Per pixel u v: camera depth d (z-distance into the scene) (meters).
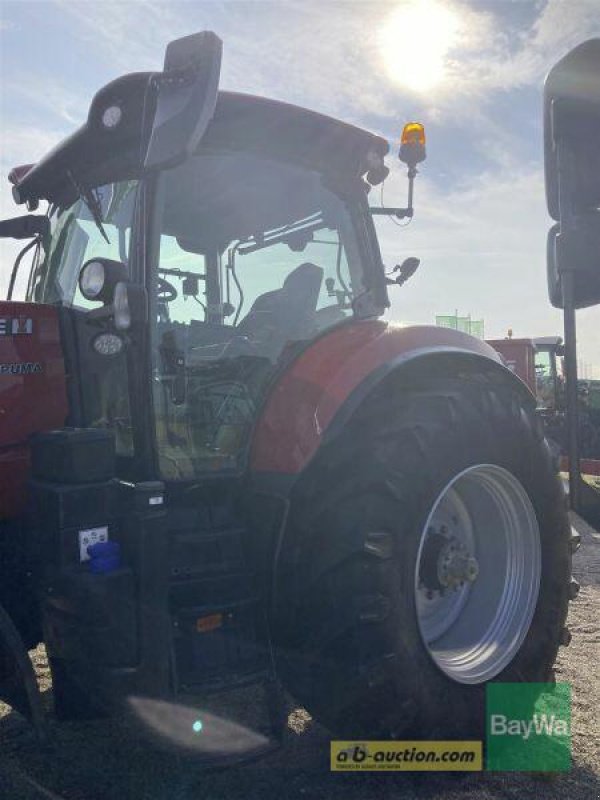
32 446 2.65
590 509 2.17
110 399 2.92
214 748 2.39
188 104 2.33
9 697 2.42
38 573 2.57
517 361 12.36
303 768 2.72
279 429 2.80
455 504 3.04
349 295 3.38
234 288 3.16
